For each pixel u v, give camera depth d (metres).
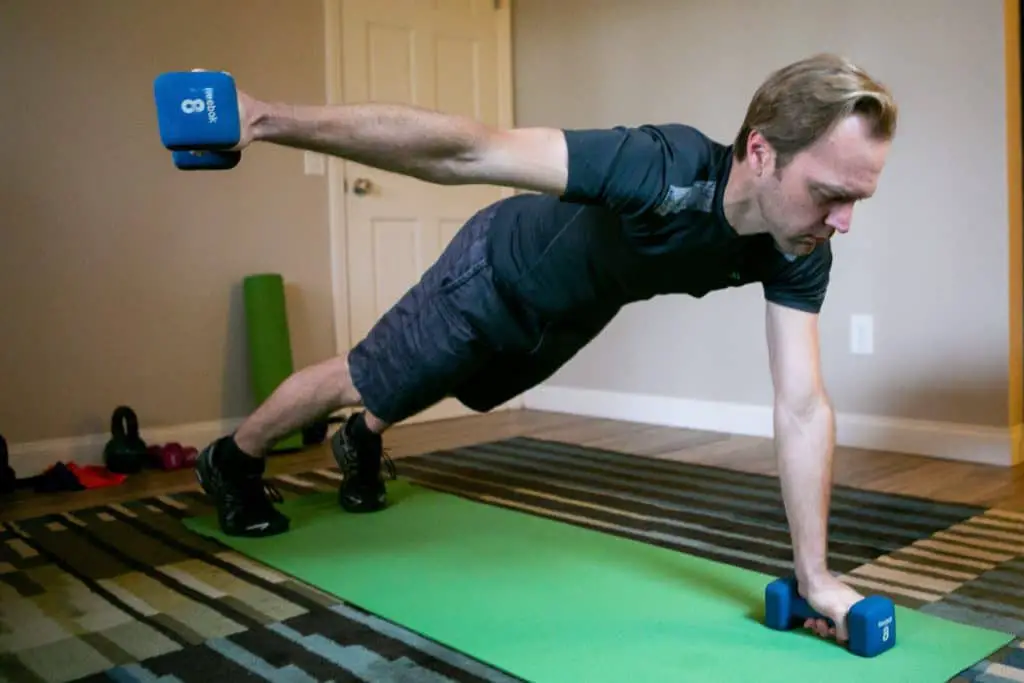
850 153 1.27
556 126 4.29
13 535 2.44
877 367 3.33
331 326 3.85
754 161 1.34
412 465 3.19
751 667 1.55
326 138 1.19
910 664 1.55
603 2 4.05
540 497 2.73
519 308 1.87
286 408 2.19
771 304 1.67
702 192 1.41
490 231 1.88
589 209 1.63
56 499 2.85
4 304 3.10
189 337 3.50
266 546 2.28
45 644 1.72
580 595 1.91
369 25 3.89
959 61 3.06
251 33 3.58
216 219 3.54
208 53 3.48
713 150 1.44
